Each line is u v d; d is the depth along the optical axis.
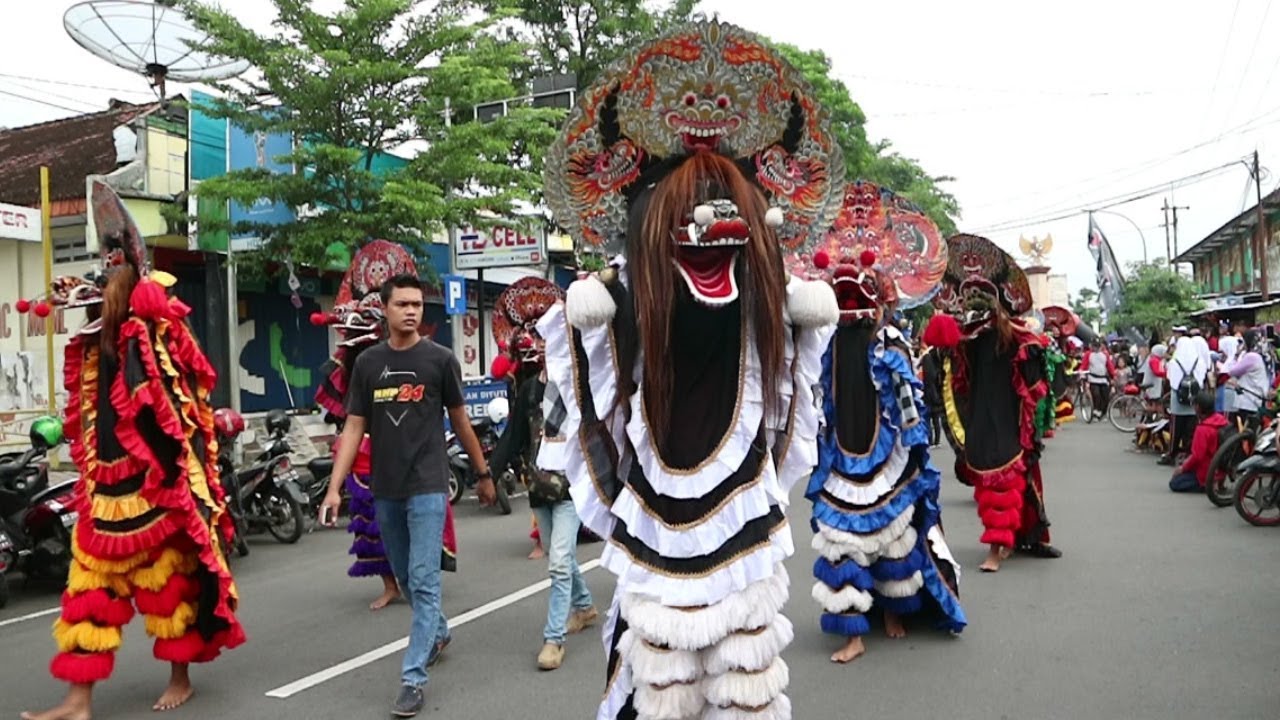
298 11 11.62
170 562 4.57
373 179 11.98
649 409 2.79
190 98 12.69
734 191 2.82
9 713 4.79
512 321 7.57
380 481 4.76
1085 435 17.64
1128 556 7.40
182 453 4.42
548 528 5.45
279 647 5.76
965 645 5.32
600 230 2.99
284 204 12.70
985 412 7.06
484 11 14.70
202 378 4.69
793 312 2.89
